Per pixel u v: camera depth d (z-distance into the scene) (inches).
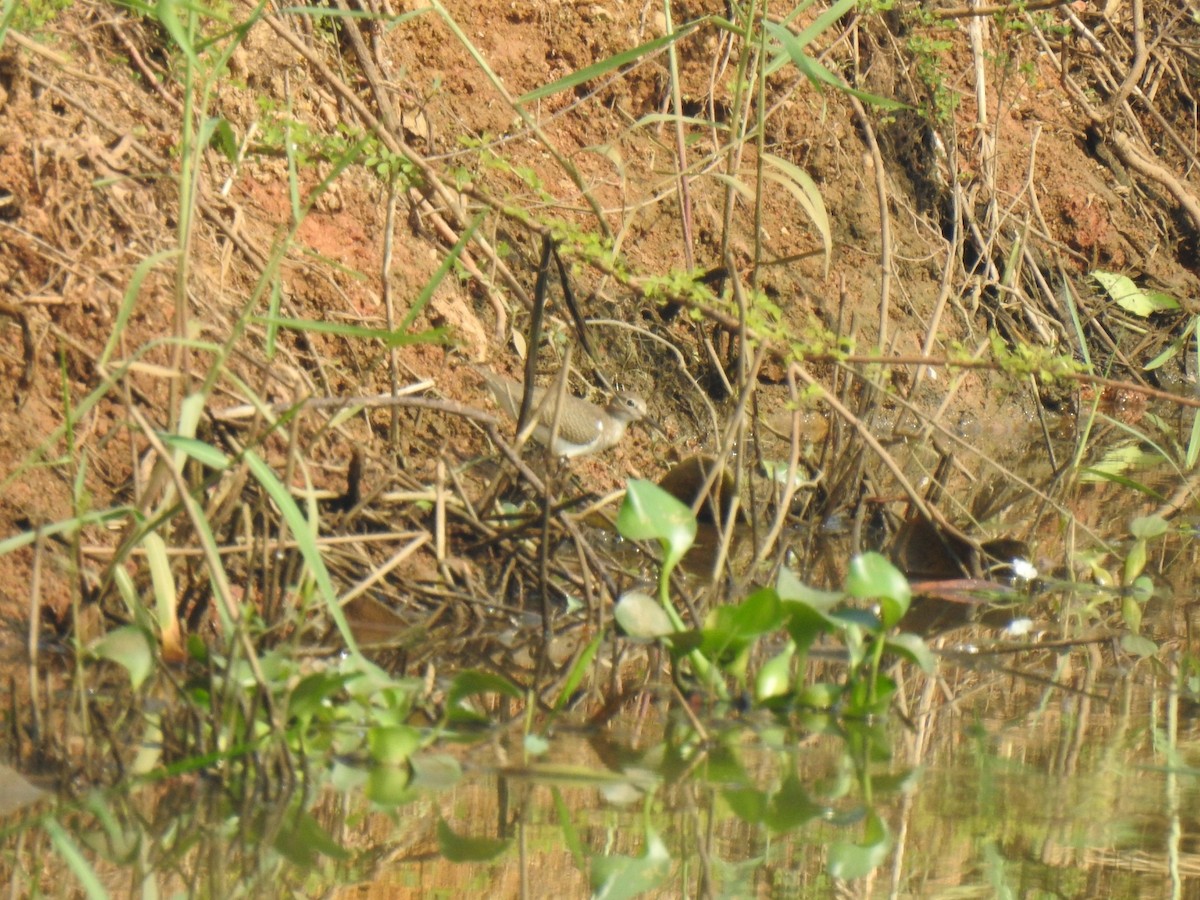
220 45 480.1
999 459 621.3
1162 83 893.2
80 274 379.2
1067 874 204.5
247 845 211.3
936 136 743.7
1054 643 343.6
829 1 721.0
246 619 253.8
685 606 347.6
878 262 698.8
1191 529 499.8
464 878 202.5
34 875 199.2
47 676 276.5
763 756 258.1
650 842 217.0
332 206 495.5
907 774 250.4
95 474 347.6
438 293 506.9
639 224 624.4
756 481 486.0
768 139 681.0
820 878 204.8
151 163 430.9
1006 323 737.6
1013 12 705.6
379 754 243.3
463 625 342.0
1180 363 826.2
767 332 370.0
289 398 385.1
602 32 656.4
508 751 255.6
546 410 462.6
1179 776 251.8
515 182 588.1
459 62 612.7
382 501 366.6
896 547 423.2
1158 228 856.3
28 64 413.1
